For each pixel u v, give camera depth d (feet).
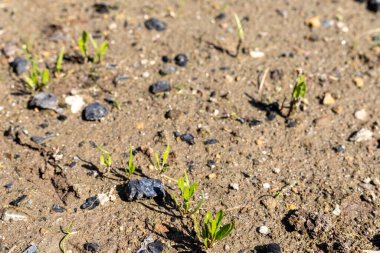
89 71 2.28
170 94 2.22
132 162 2.01
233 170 2.01
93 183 1.96
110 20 2.51
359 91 2.28
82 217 1.89
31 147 2.04
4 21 2.48
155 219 1.88
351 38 2.49
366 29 2.54
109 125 2.12
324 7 2.64
